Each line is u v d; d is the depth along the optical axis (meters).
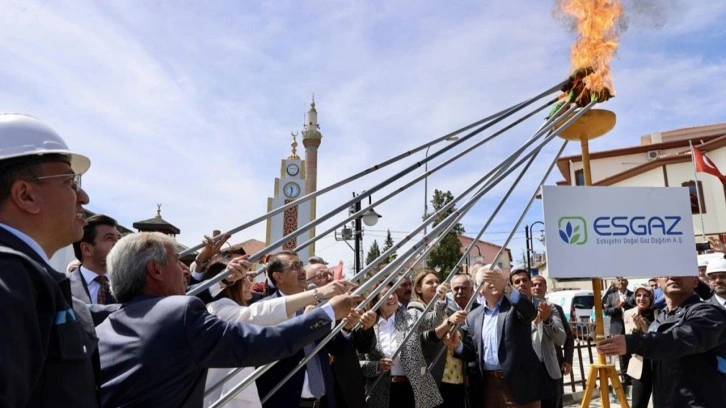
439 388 4.67
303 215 22.59
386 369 3.88
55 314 1.38
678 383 3.30
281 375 3.43
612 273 3.21
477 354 4.61
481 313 4.72
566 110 3.52
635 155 25.09
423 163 3.34
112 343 1.92
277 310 2.92
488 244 29.44
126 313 2.02
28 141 1.51
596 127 3.51
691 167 20.70
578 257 3.20
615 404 7.47
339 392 3.84
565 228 3.22
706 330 3.09
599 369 3.26
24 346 1.22
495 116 3.48
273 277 3.85
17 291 1.24
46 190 1.53
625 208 3.31
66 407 1.39
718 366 3.19
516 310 4.37
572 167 23.59
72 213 1.60
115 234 3.79
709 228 19.89
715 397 3.15
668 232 3.34
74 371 1.44
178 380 1.87
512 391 4.23
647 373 4.91
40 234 1.52
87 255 3.69
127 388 1.83
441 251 22.12
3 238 1.42
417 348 4.30
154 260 2.16
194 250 3.17
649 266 3.27
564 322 5.87
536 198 3.89
